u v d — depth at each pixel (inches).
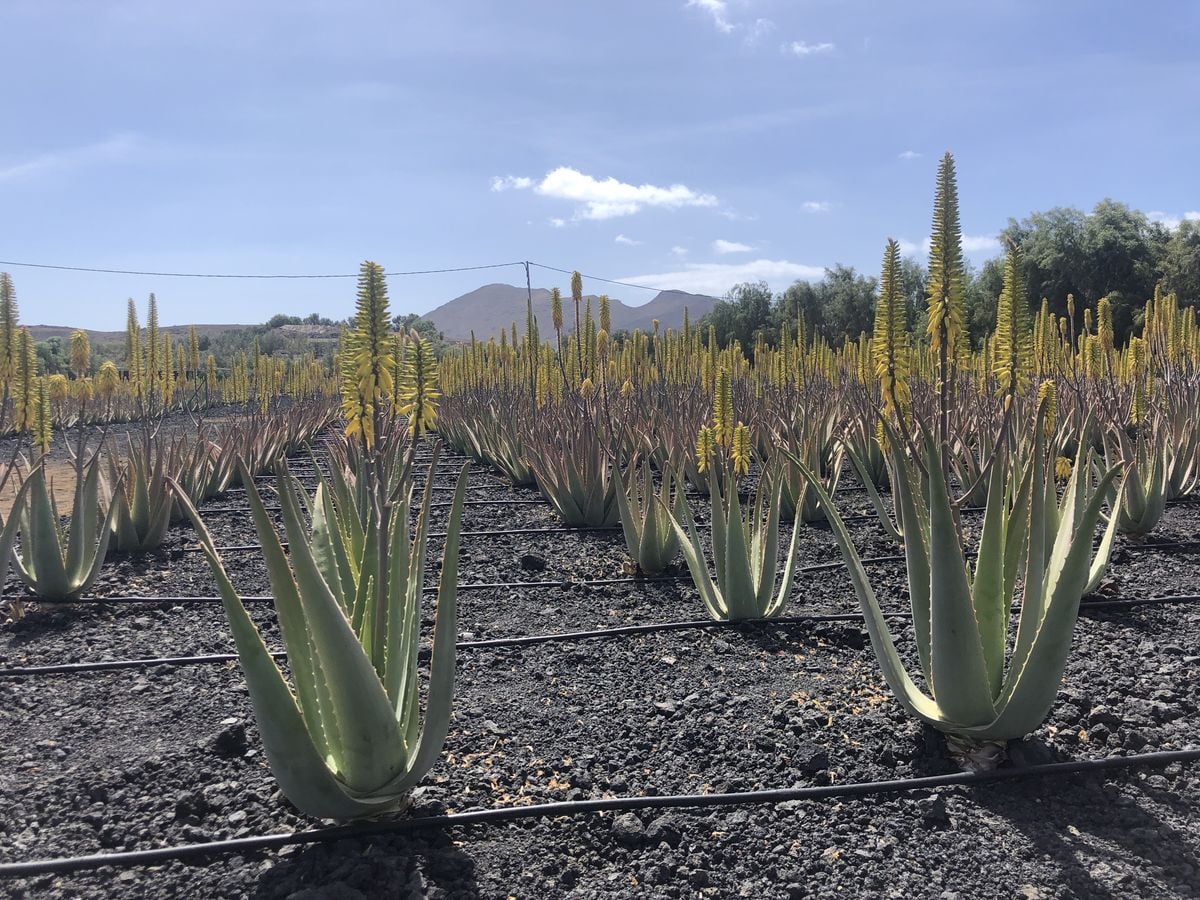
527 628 191.5
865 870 96.6
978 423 339.6
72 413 837.8
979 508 297.7
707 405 494.6
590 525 317.7
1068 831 103.3
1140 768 118.3
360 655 95.8
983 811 108.4
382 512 103.9
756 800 111.8
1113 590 200.7
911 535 127.6
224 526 330.6
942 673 118.6
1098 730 127.5
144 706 146.8
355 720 97.3
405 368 103.4
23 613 198.4
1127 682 147.3
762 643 177.6
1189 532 259.1
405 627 113.0
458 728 135.9
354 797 101.9
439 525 332.2
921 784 114.0
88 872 97.3
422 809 109.8
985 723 119.6
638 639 181.2
